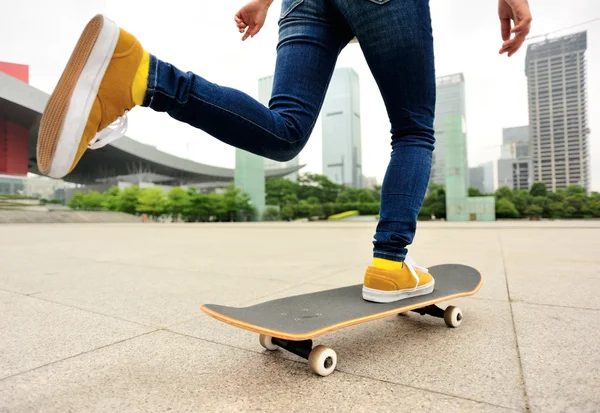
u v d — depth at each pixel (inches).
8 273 125.6
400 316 68.0
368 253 185.9
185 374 42.9
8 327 63.6
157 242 270.7
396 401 35.3
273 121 43.0
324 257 169.0
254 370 43.9
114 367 45.3
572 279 100.0
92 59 30.4
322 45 50.5
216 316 40.6
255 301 82.8
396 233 50.2
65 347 53.1
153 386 39.6
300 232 411.2
